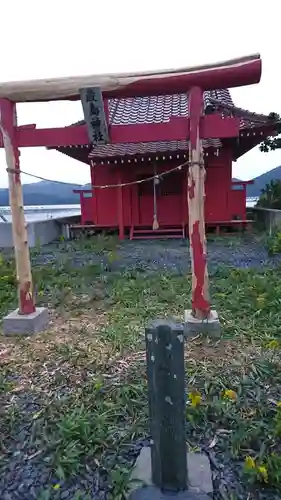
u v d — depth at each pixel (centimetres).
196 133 352
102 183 1118
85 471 192
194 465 188
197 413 230
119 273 591
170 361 163
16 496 178
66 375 287
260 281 488
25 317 374
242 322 373
